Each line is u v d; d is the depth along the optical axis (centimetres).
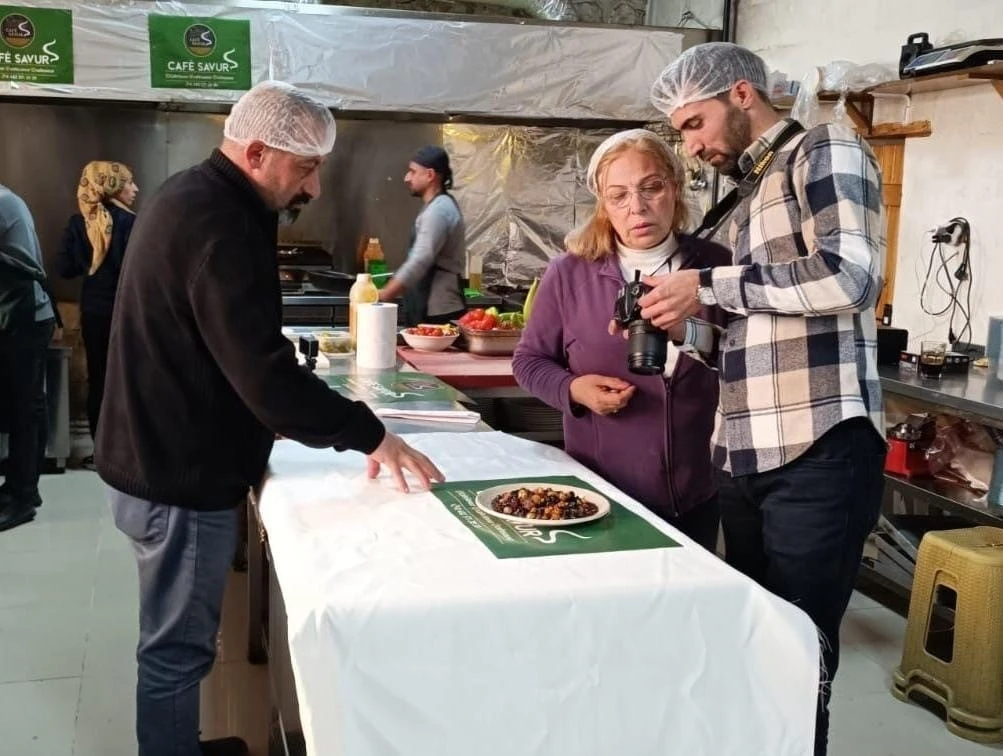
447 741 133
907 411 379
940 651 304
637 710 139
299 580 140
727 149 183
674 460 216
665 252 216
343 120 596
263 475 201
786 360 170
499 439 228
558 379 220
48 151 568
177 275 184
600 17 632
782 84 443
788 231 171
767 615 140
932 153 407
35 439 436
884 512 394
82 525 432
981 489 343
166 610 207
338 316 551
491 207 626
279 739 207
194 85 519
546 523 163
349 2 591
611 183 209
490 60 548
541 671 135
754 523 188
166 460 196
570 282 223
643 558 150
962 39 389
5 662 302
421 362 328
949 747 271
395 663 131
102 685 290
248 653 314
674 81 181
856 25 458
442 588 136
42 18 498
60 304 582
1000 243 373
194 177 191
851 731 278
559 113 562
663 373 204
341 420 182
